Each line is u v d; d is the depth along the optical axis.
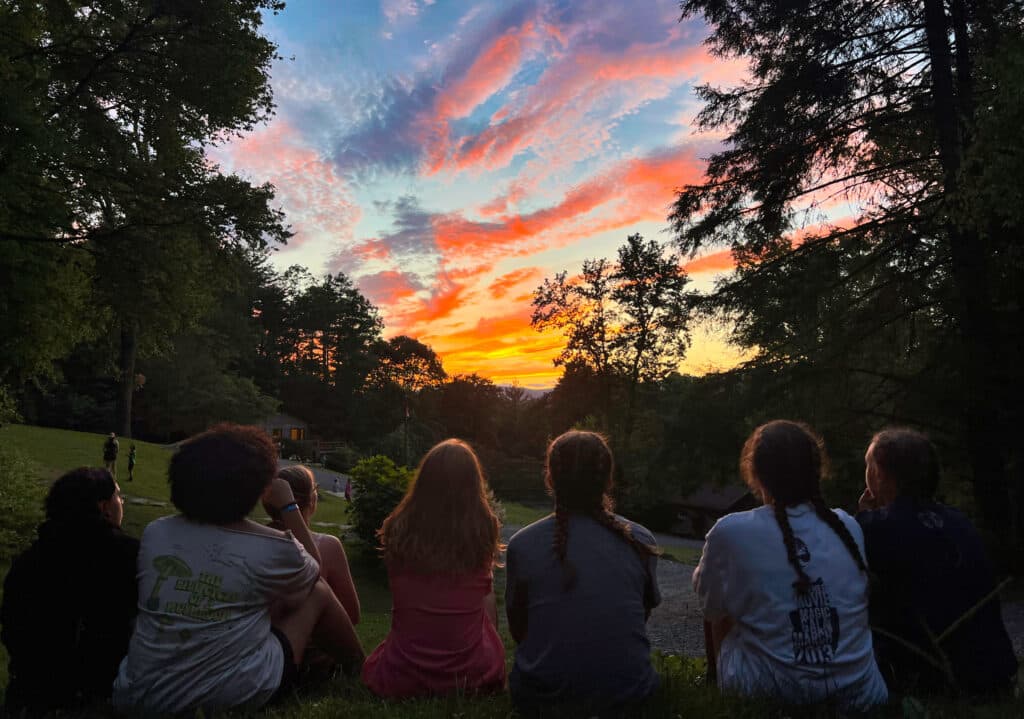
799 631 2.37
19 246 13.76
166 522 2.58
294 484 3.81
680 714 2.34
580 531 2.55
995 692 2.63
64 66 17.77
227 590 2.47
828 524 2.51
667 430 18.14
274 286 95.12
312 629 2.91
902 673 2.73
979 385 13.56
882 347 15.73
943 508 2.81
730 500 40.53
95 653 2.59
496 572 16.00
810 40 14.55
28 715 2.52
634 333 46.03
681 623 11.98
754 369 16.38
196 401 57.75
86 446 31.03
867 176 15.36
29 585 2.57
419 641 2.76
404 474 17.64
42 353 14.80
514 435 106.50
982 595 2.65
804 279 15.53
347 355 94.00
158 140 20.31
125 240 18.39
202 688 2.42
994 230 12.62
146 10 17.66
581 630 2.42
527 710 2.47
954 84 13.87
